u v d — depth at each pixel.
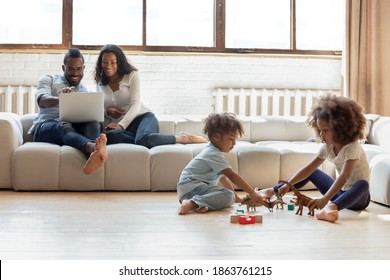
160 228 2.58
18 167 3.63
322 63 5.77
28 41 5.45
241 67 5.66
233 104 5.50
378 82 5.51
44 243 2.27
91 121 3.89
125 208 3.09
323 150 3.14
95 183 3.67
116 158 3.68
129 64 4.20
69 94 3.83
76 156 3.67
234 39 5.73
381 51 5.51
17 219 2.75
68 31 5.47
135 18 5.57
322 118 3.02
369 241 2.37
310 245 2.29
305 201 2.96
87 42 5.52
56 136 3.87
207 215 2.92
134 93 4.14
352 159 2.98
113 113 4.11
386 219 2.87
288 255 2.12
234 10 5.71
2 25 5.42
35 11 5.46
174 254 2.12
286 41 5.80
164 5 5.61
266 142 4.35
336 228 2.63
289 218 2.87
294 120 4.64
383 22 5.50
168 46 5.58
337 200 2.95
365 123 3.06
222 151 3.21
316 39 5.80
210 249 2.20
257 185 3.79
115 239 2.35
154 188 3.72
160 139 3.94
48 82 4.18
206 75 5.62
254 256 2.10
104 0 5.53
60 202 3.26
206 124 3.20
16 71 5.39
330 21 5.78
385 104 5.52
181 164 3.73
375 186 3.36
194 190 3.13
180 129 4.44
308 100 5.62
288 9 5.78
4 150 3.67
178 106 5.59
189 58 5.59
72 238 2.36
